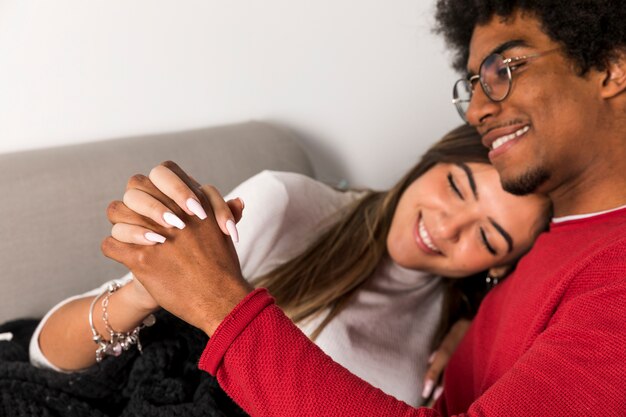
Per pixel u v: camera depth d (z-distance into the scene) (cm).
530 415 73
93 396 98
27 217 111
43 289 112
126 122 136
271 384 71
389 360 128
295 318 121
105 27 129
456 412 118
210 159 135
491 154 106
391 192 131
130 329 96
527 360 79
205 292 77
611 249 88
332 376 72
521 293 105
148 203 79
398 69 175
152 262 78
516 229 119
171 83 140
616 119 99
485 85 103
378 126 177
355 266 127
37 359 101
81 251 116
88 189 118
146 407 95
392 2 169
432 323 144
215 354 73
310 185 130
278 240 125
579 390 74
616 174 101
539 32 100
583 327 78
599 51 96
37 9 120
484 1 105
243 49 149
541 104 99
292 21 154
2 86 120
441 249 126
